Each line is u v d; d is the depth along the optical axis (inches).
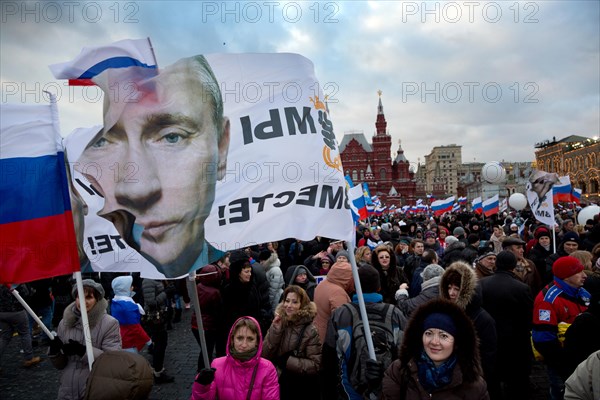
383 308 163.6
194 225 139.2
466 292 171.9
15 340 390.3
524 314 210.1
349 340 159.8
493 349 172.6
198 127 140.2
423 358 117.6
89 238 146.9
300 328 189.3
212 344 277.1
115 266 144.7
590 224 551.5
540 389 262.2
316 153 151.6
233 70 145.2
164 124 138.1
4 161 149.5
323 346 173.0
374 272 167.5
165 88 138.8
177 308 446.6
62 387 170.6
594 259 279.3
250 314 273.3
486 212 885.8
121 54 137.1
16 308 311.4
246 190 143.5
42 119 153.3
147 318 279.3
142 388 115.0
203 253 139.0
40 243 148.5
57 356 171.5
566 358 167.9
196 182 139.7
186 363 318.3
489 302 212.2
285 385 189.6
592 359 122.4
